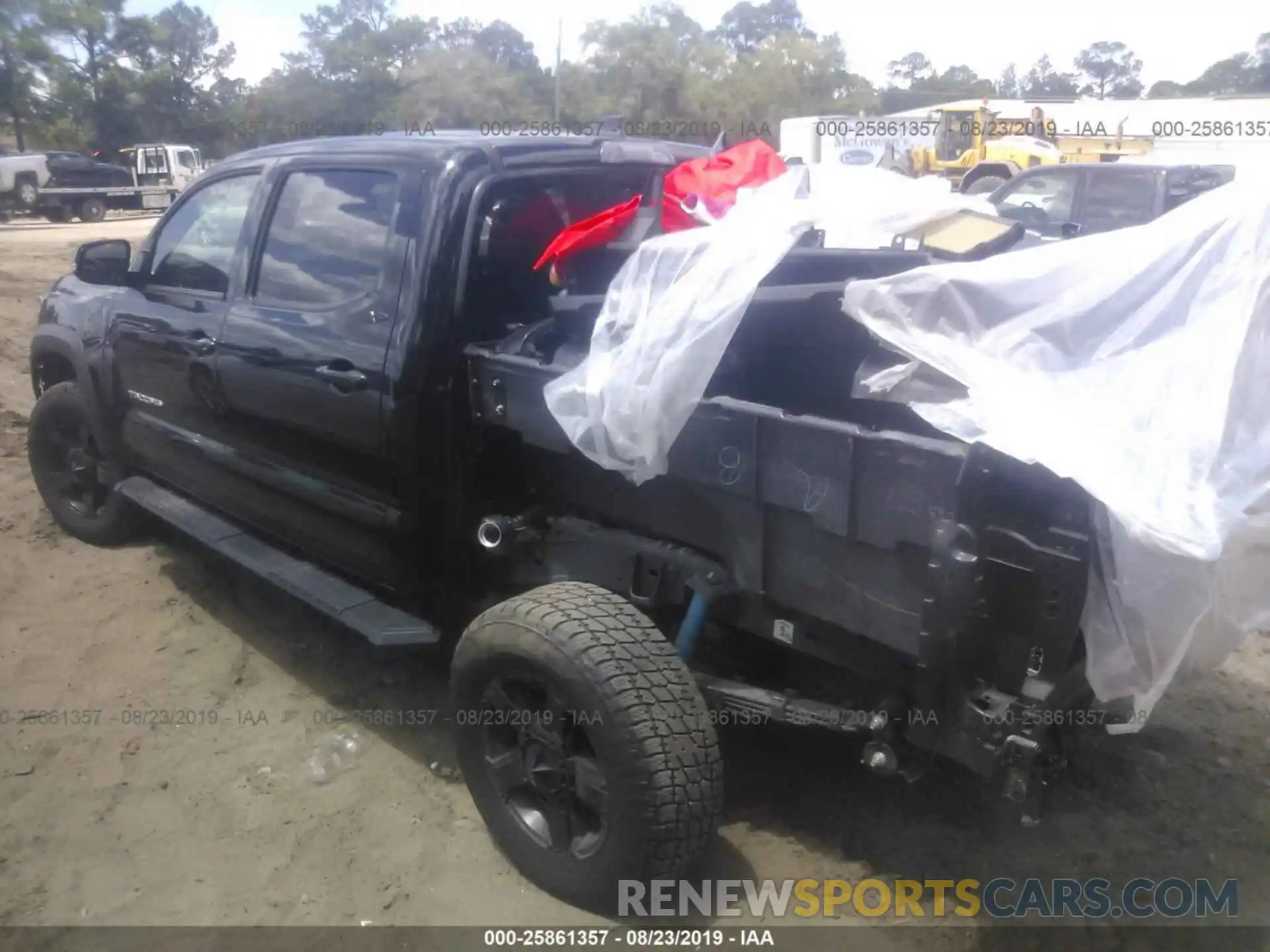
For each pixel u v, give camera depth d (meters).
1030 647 2.27
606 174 3.80
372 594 3.74
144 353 4.50
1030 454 2.10
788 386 2.95
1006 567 2.25
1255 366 2.21
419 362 3.29
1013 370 2.32
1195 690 4.01
